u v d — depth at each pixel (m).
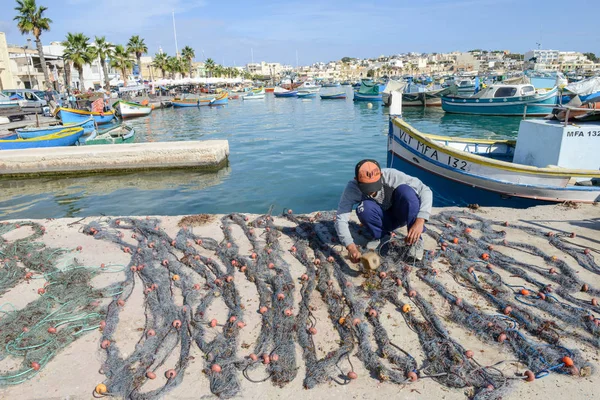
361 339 3.20
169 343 3.26
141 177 14.27
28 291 4.26
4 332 3.46
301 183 12.41
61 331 3.47
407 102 41.06
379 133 23.47
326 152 17.67
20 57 52.94
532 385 2.72
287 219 5.99
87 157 14.94
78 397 2.79
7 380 2.94
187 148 14.76
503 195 8.01
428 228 5.37
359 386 2.79
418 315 3.54
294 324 3.43
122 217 6.33
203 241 5.28
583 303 3.61
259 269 4.39
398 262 4.34
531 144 8.40
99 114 31.42
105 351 3.23
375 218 4.25
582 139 7.51
